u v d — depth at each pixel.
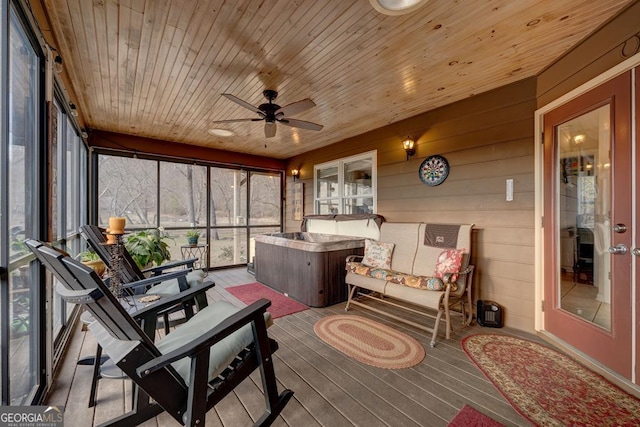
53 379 1.85
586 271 2.12
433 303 2.41
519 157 2.73
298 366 2.04
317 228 5.31
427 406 1.62
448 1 1.67
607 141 1.93
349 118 3.81
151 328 1.66
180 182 5.32
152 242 3.51
